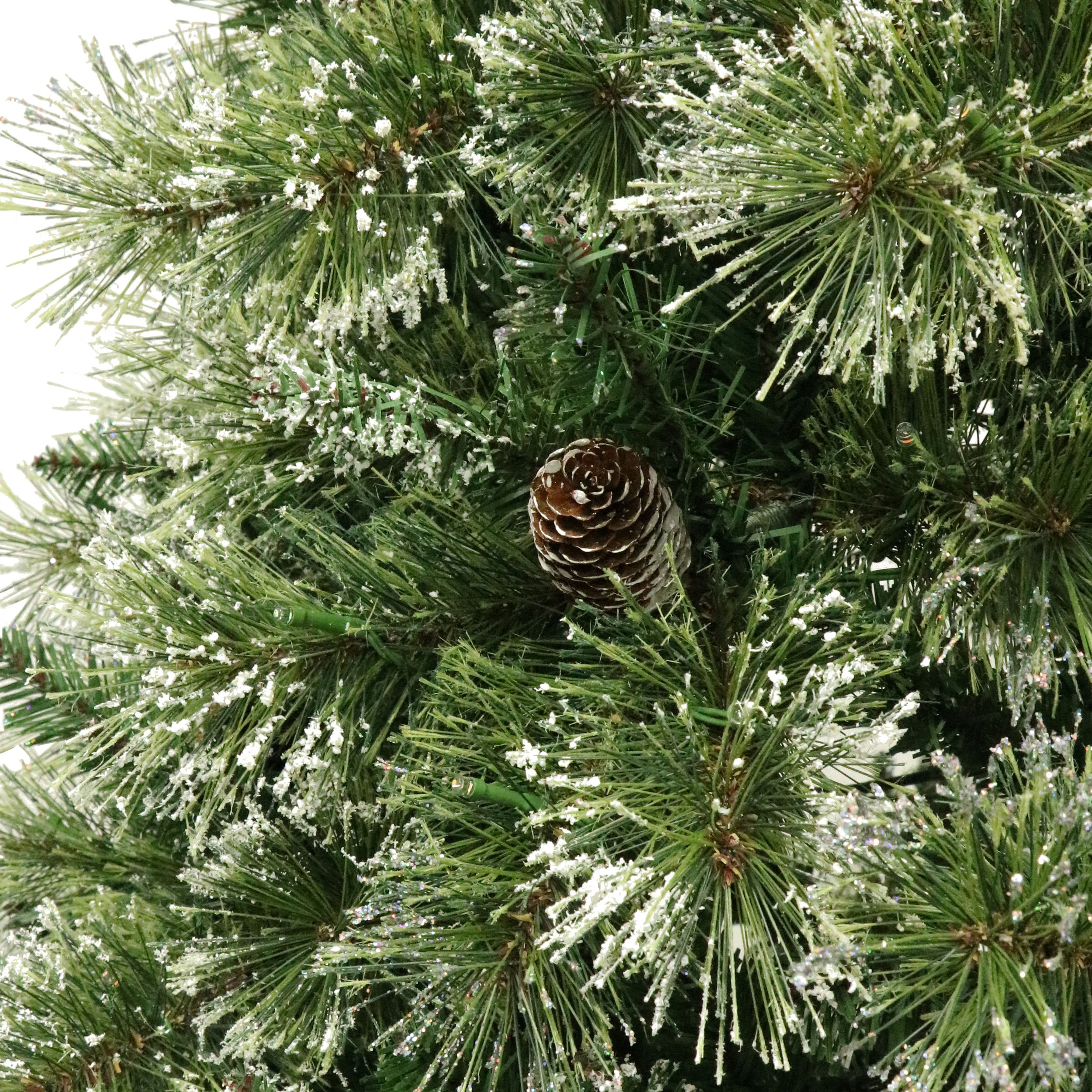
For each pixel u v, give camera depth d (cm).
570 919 92
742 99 92
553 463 101
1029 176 94
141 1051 108
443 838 99
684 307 105
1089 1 93
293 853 107
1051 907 89
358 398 102
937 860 95
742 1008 107
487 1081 104
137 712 101
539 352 102
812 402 106
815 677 95
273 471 109
